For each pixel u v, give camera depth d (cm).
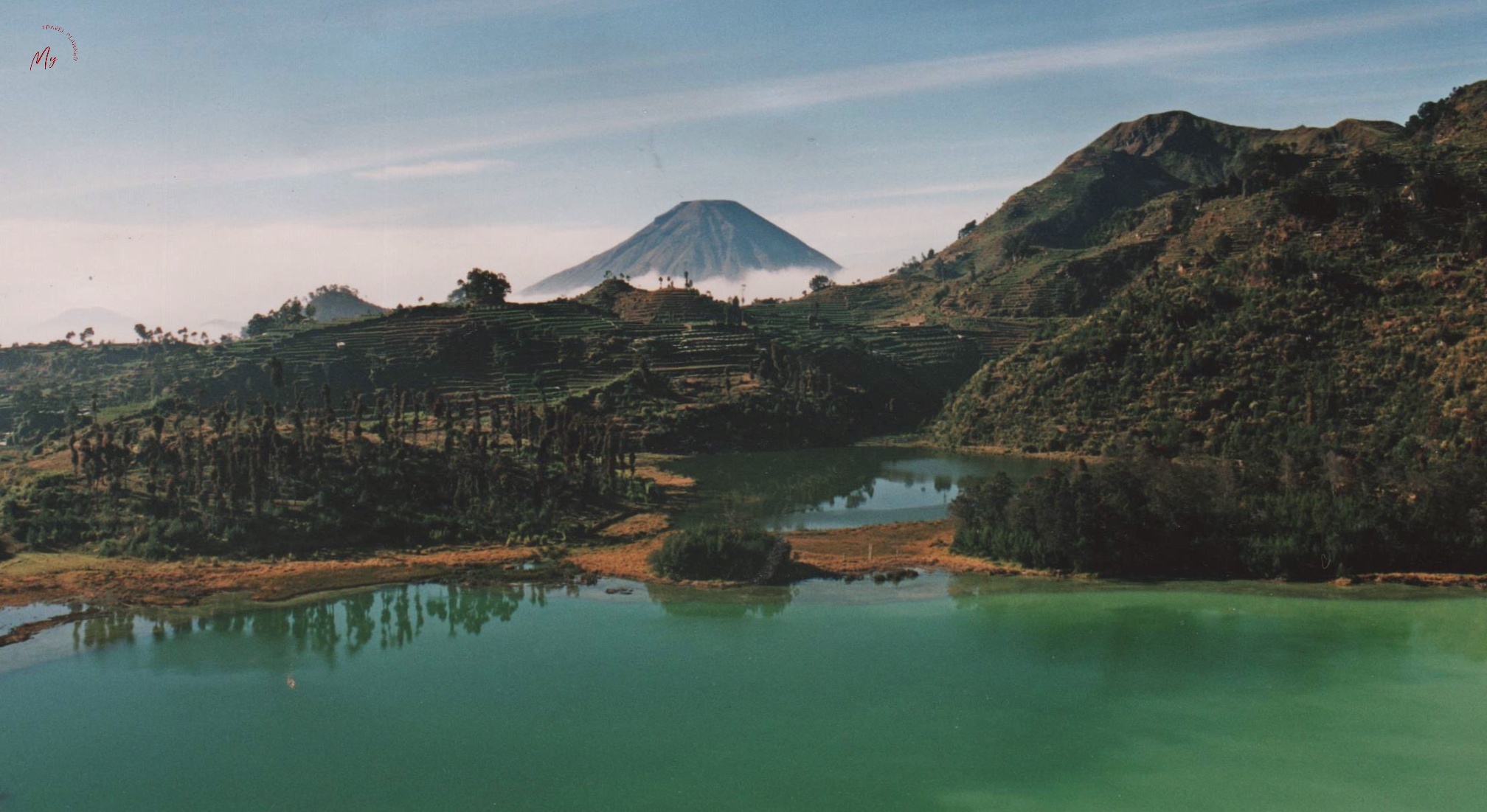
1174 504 13788
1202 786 8156
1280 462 15688
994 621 11819
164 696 9938
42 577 13438
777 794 8094
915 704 9656
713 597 12875
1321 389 19138
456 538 15525
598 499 18125
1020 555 13912
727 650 11050
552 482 17762
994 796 8031
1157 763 8512
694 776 8375
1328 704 9562
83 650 11131
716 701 9762
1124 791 8100
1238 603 12375
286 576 13688
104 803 7994
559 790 8169
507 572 13938
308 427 18950
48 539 14762
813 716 9431
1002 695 9844
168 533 14612
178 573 13688
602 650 11088
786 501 19175
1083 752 8725
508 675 10431
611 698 9856
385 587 13312
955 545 14838
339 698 9900
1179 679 10169
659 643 11269
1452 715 9294
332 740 9038
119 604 12538
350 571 13912
